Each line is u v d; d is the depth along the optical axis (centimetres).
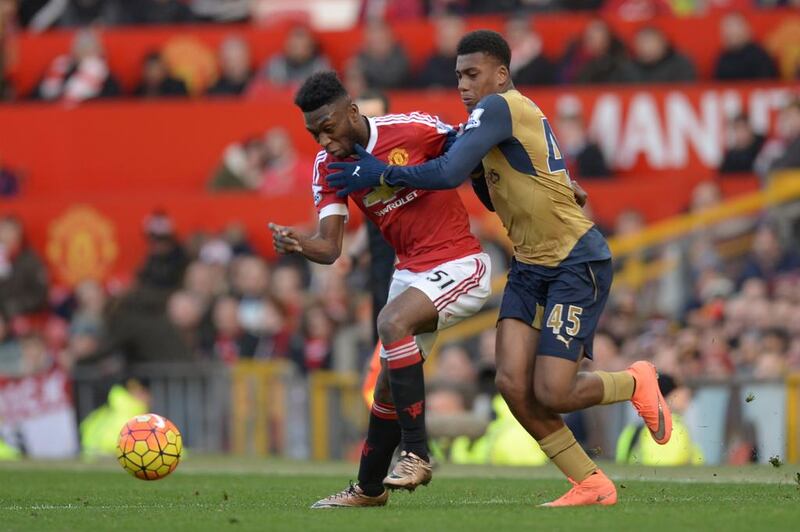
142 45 7162
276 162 6406
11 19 7550
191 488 3055
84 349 5009
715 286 4969
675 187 5850
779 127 6153
